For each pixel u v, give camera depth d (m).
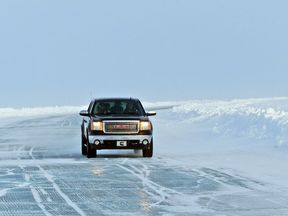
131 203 15.23
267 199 15.67
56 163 25.19
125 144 26.89
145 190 17.39
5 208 14.62
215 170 22.02
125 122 26.92
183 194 16.59
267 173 20.92
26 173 21.66
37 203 15.32
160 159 26.50
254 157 26.02
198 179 19.59
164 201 15.48
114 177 20.34
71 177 20.42
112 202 15.39
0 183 19.02
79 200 15.75
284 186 17.94
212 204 14.99
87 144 27.33
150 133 27.08
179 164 24.28
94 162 25.48
